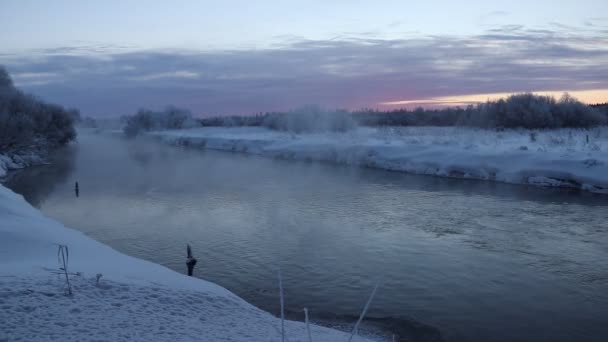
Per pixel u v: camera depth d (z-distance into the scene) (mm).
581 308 12125
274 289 13664
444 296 13016
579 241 18031
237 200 28281
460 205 25250
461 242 18328
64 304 8461
